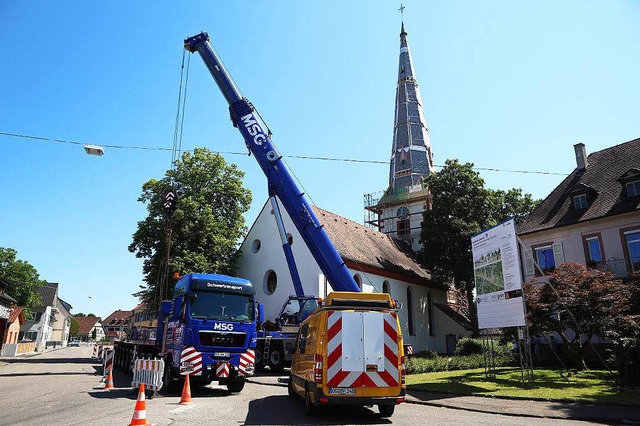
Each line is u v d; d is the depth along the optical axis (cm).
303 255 3053
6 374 2127
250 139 2105
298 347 1249
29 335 7569
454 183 3622
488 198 3594
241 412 1019
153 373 1277
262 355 2245
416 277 3822
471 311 3562
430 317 4034
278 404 1164
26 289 5716
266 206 3444
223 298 1434
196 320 1356
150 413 973
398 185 5303
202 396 1320
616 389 1338
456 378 1789
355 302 1016
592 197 2734
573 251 2694
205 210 3288
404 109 5691
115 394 1325
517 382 1584
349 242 3366
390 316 1001
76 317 14138
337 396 931
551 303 1739
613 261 2492
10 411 998
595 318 1672
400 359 977
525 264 2902
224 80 2177
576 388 1396
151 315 1912
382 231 5012
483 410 1095
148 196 3328
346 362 953
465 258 3441
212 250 3228
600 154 3048
